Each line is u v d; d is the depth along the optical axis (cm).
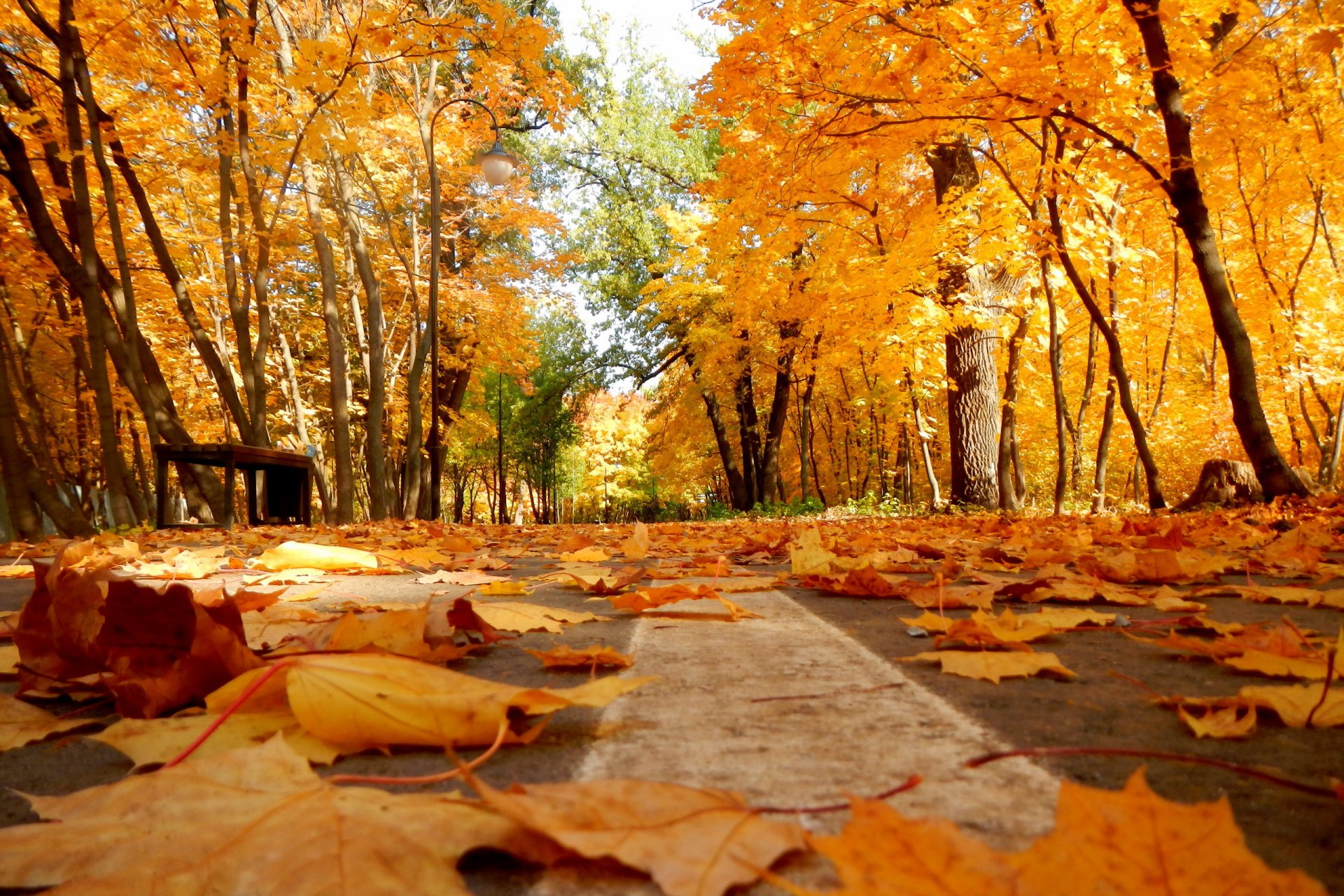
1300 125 1090
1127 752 95
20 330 1250
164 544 582
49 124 807
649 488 5469
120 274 861
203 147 1132
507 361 2262
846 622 220
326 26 1265
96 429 1719
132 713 119
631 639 196
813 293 1631
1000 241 1024
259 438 1055
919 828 58
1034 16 697
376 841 71
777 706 133
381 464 1370
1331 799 89
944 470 3362
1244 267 1548
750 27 794
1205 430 2291
